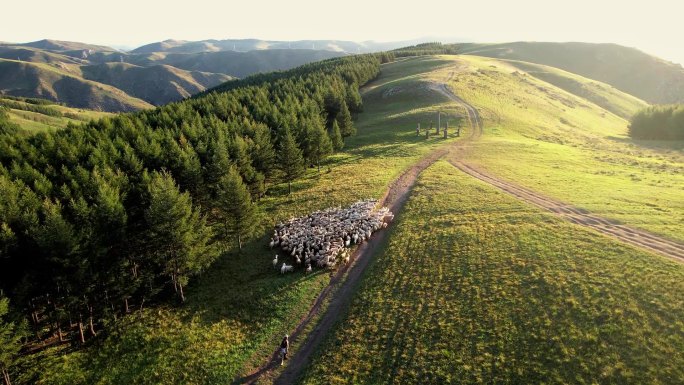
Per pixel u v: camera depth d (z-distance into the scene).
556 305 32.72
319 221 54.94
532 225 45.50
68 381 34.78
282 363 33.31
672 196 50.38
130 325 41.34
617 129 126.19
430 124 101.56
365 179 70.50
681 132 96.00
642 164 69.75
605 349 28.16
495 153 78.88
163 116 88.88
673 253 36.69
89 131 80.06
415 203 56.88
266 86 131.25
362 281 41.78
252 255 51.53
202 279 48.28
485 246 42.75
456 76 143.12
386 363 31.22
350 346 33.53
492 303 34.53
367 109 131.75
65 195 47.69
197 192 58.28
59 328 40.16
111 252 42.97
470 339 31.55
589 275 35.22
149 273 45.53
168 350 36.81
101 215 41.94
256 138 71.94
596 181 59.28
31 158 63.09
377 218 53.00
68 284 38.16
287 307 40.09
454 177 65.19
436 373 29.42
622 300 31.77
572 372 27.20
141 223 46.84
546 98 137.88
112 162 59.06
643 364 26.59
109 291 42.03
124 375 34.78
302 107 97.56
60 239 36.97
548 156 76.12
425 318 34.62
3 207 39.16
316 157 79.88
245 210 51.16
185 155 59.78
